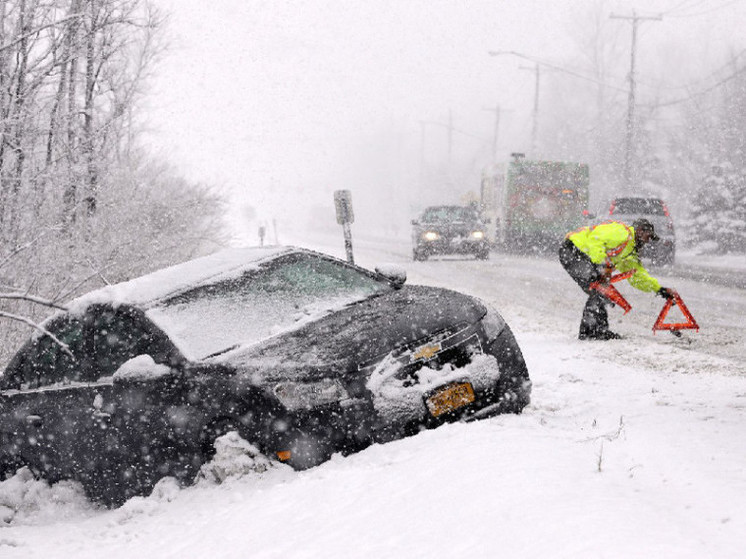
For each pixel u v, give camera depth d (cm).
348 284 1281
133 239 2353
